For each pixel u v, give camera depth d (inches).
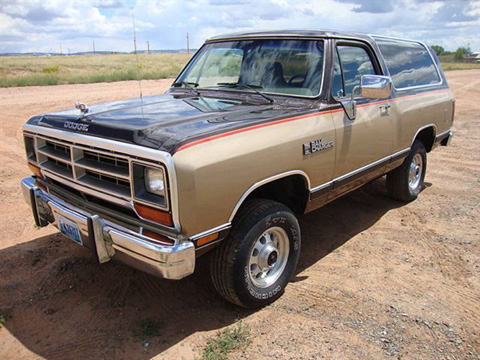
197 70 185.2
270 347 120.7
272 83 160.4
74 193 134.8
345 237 191.9
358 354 118.8
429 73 237.0
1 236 182.9
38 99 577.3
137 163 108.3
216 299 143.0
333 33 162.2
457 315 136.4
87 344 121.4
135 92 676.7
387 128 184.2
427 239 189.8
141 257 110.5
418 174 237.1
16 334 125.1
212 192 111.2
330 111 150.5
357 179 172.2
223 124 121.1
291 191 149.1
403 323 132.2
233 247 123.6
